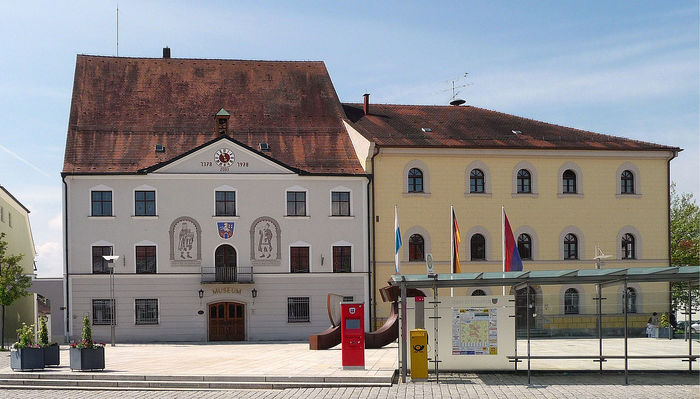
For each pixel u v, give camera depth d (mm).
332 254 44781
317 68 52781
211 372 24375
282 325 44094
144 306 43219
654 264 47594
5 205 56844
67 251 42906
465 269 45656
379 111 51250
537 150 46812
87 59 49750
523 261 46375
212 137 46812
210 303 43656
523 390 20703
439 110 52125
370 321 44688
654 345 25891
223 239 44031
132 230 43375
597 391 20453
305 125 48625
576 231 47031
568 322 25719
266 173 44562
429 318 23734
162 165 43688
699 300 33750
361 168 45844
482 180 46531
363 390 21438
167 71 50281
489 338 23703
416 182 45875
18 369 24969
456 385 21750
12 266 45906
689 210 66125
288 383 22641
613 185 47562
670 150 47875
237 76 51031
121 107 47406
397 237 34500
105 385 23266
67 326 42594
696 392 20219
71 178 43125
